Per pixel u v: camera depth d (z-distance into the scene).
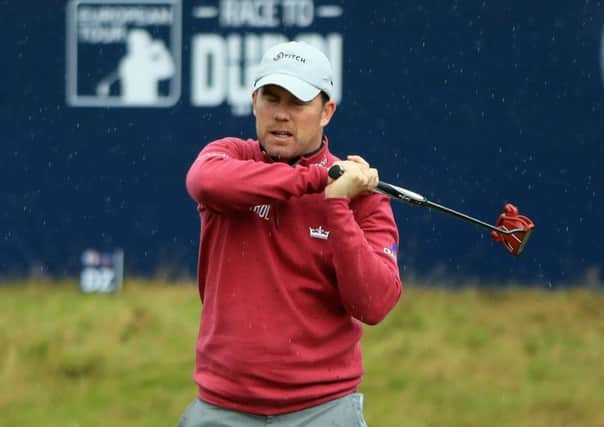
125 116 38.38
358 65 37.12
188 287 37.50
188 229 38.16
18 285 38.03
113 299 36.34
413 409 26.95
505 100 36.59
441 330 32.81
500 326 33.38
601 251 36.25
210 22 37.81
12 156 38.88
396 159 37.06
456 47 36.81
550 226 36.47
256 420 14.20
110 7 38.38
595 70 36.34
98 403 27.62
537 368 29.92
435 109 36.91
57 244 38.53
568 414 26.94
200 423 14.43
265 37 37.56
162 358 30.89
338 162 13.98
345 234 13.60
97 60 38.50
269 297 14.00
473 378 29.42
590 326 33.44
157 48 38.16
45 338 31.64
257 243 14.03
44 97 38.78
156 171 38.25
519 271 36.50
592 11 36.22
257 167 13.81
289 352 13.98
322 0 37.19
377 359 30.58
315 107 14.38
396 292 14.20
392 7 36.97
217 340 14.23
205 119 38.00
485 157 36.72
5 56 39.25
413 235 36.81
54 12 38.75
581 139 36.31
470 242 36.66
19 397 27.88
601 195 36.28
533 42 36.53
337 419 14.25
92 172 38.50
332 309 14.24
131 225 38.31
